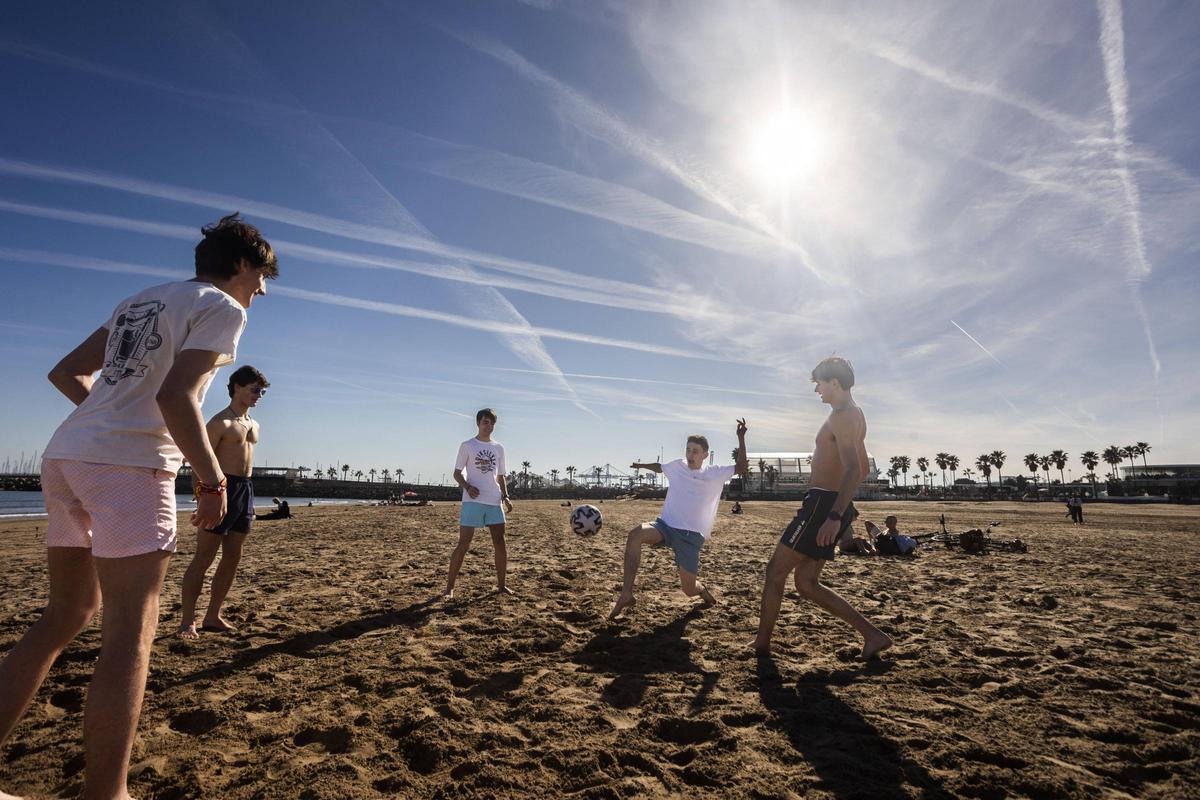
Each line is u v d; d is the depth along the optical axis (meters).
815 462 4.01
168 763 2.44
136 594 1.86
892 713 2.99
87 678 3.45
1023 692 3.31
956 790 2.25
